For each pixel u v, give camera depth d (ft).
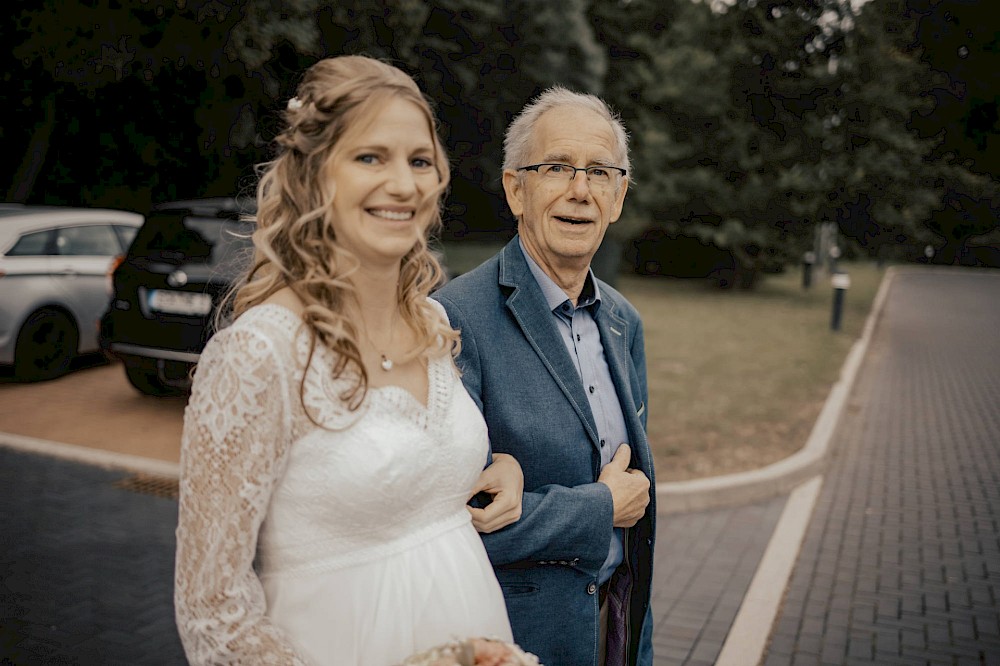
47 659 10.41
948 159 59.93
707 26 59.57
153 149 40.75
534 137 6.21
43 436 19.34
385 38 37.45
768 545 15.25
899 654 11.62
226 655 3.67
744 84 56.13
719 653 11.46
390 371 4.32
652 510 6.41
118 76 31.63
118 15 30.17
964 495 18.72
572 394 5.90
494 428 5.70
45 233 23.85
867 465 21.02
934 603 13.21
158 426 20.43
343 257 4.02
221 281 18.95
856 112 53.78
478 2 56.03
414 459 4.11
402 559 4.17
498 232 89.92
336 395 3.93
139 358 20.17
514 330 5.93
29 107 36.63
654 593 13.25
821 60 53.78
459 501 4.54
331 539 3.99
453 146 69.97
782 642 11.90
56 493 15.93
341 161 3.93
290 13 31.37
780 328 44.39
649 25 78.23
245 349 3.69
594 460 6.05
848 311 54.60
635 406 6.72
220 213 20.06
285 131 4.09
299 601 3.96
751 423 23.31
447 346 4.61
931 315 58.90
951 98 58.90
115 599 11.99
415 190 4.02
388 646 4.07
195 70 33.04
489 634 4.46
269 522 3.95
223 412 3.65
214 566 3.67
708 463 19.27
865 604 13.14
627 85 69.15
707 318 47.42
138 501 15.74
